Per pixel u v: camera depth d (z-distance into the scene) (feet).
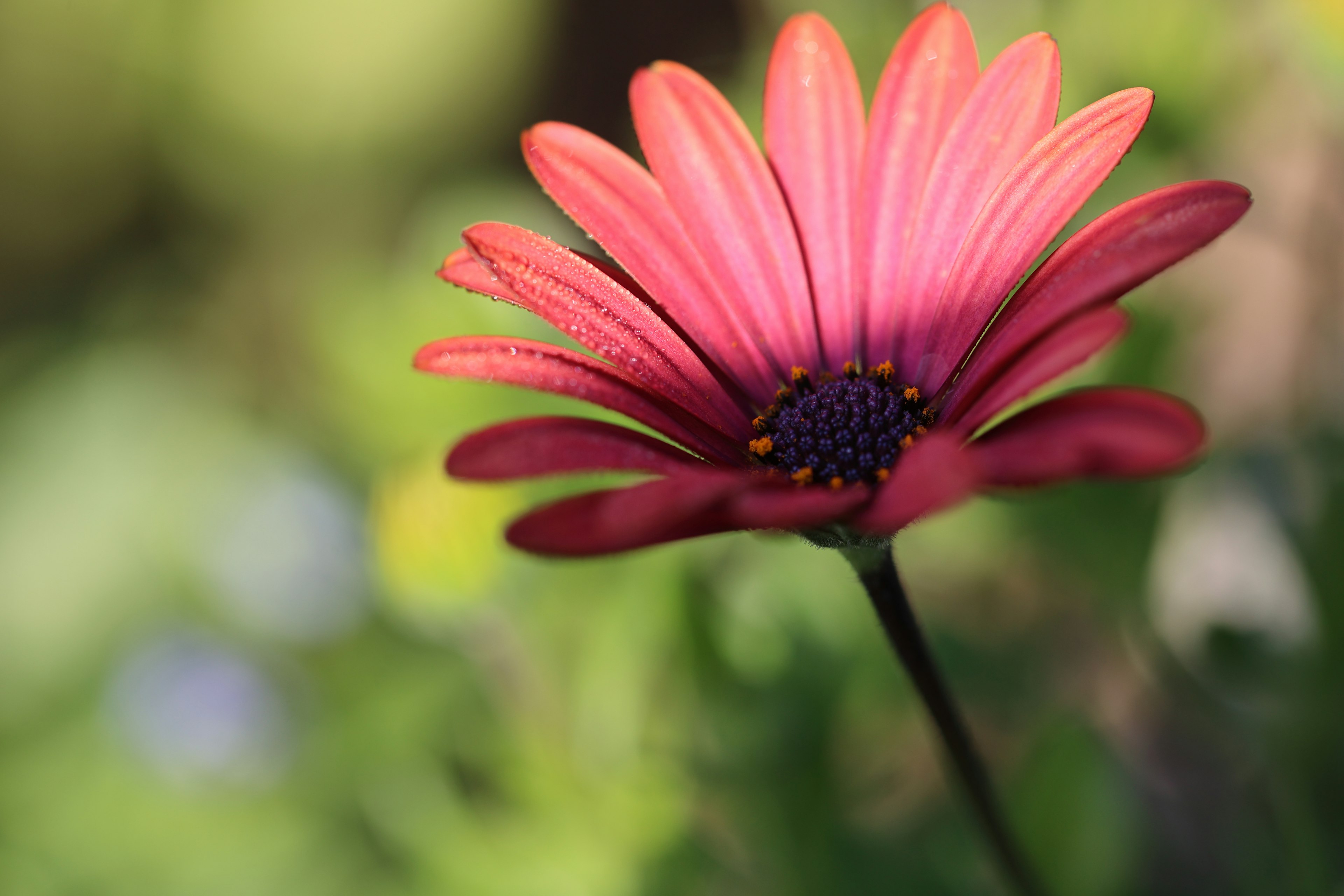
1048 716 1.00
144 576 1.42
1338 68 0.96
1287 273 1.18
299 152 1.95
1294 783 0.95
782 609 0.96
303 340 1.72
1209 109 1.02
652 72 0.84
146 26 1.91
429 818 0.97
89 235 1.97
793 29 0.84
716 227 0.84
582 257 0.80
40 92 1.93
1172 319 0.99
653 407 0.79
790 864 0.95
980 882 0.94
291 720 1.09
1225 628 0.96
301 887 1.07
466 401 1.02
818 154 0.84
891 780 0.98
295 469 1.16
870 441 0.83
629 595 0.97
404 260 1.76
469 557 0.95
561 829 0.96
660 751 0.97
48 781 1.14
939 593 1.11
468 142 1.92
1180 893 1.03
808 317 0.84
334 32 1.94
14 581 1.46
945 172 0.83
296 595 1.10
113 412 1.63
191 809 1.09
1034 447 0.72
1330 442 0.99
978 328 0.81
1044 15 1.04
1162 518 0.98
